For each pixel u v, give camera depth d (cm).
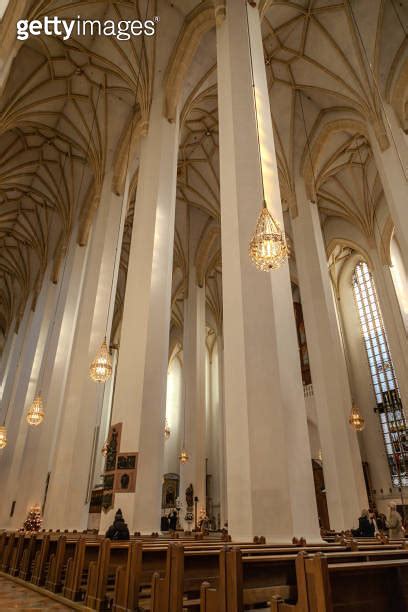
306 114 1492
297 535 427
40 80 1449
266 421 490
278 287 574
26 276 2495
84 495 1008
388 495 1592
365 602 212
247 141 680
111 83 1412
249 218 615
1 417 1988
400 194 1103
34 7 1153
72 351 1169
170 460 2525
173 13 1211
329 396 1198
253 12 859
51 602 371
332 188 1759
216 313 2303
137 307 847
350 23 1234
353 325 1980
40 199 2056
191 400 1661
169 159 1069
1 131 1480
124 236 2217
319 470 1770
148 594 371
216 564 322
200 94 1365
